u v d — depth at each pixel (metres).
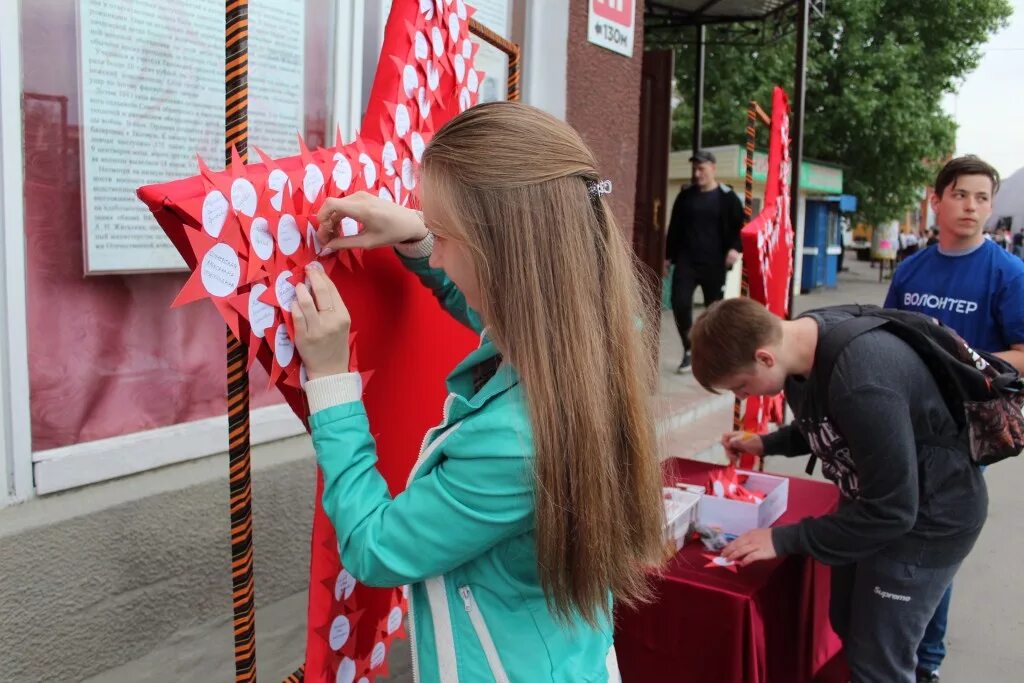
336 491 1.05
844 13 14.59
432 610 1.08
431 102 1.47
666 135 6.89
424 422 1.47
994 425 1.79
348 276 1.22
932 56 16.03
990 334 2.62
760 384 1.92
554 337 0.97
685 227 6.03
